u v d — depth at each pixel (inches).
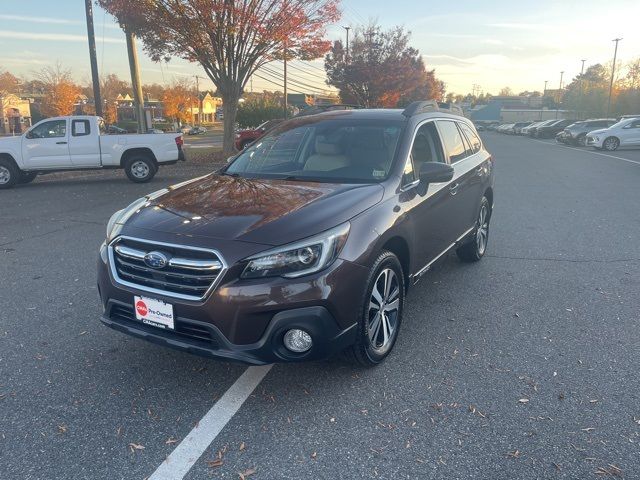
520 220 344.2
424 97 1894.7
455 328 170.9
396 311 149.9
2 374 141.8
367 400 128.7
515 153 978.1
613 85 2367.1
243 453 109.9
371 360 140.1
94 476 103.3
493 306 190.1
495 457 108.0
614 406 125.6
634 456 108.1
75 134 537.6
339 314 121.9
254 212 129.8
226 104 757.3
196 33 641.0
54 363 147.9
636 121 1055.6
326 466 105.8
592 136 1063.0
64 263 245.8
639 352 153.7
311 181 158.7
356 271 125.4
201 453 110.0
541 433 115.6
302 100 2942.9
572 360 148.9
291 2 645.9
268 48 704.4
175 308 119.4
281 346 119.7
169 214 133.1
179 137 564.4
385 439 114.0
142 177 557.3
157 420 121.3
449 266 239.3
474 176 215.6
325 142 174.9
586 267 237.5
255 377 139.7
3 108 2421.3
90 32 812.6
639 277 222.7
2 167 520.4
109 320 133.5
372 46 1519.4
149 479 102.6
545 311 185.3
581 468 104.7
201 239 119.3
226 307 115.3
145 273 125.0
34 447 111.7
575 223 333.7
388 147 167.8
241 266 115.5
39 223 338.3
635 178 569.9
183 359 149.9
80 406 126.9
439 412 123.6
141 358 150.9
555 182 538.0
